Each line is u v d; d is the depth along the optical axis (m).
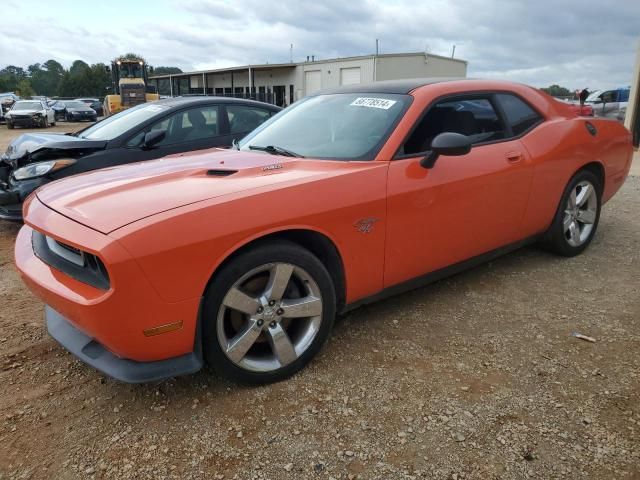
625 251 4.60
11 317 3.53
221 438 2.29
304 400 2.53
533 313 3.41
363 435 2.29
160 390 2.64
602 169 4.46
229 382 2.70
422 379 2.69
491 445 2.21
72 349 2.51
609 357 2.86
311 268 2.64
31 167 5.26
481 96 3.63
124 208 2.34
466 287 3.84
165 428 2.36
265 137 3.71
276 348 2.61
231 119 6.47
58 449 2.25
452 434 2.28
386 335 3.15
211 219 2.31
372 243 2.90
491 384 2.63
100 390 2.67
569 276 4.03
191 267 2.26
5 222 6.21
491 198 3.47
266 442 2.26
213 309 2.39
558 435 2.26
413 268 3.19
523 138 3.77
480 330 3.20
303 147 3.33
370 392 2.58
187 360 2.39
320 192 2.67
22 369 2.87
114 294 2.13
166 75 51.44
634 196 6.98
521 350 2.95
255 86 40.16
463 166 3.28
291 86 36.81
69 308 2.29
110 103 28.83
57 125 33.12
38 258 2.68
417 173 3.04
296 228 2.56
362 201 2.79
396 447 2.21
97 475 2.10
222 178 2.75
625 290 3.75
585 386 2.60
